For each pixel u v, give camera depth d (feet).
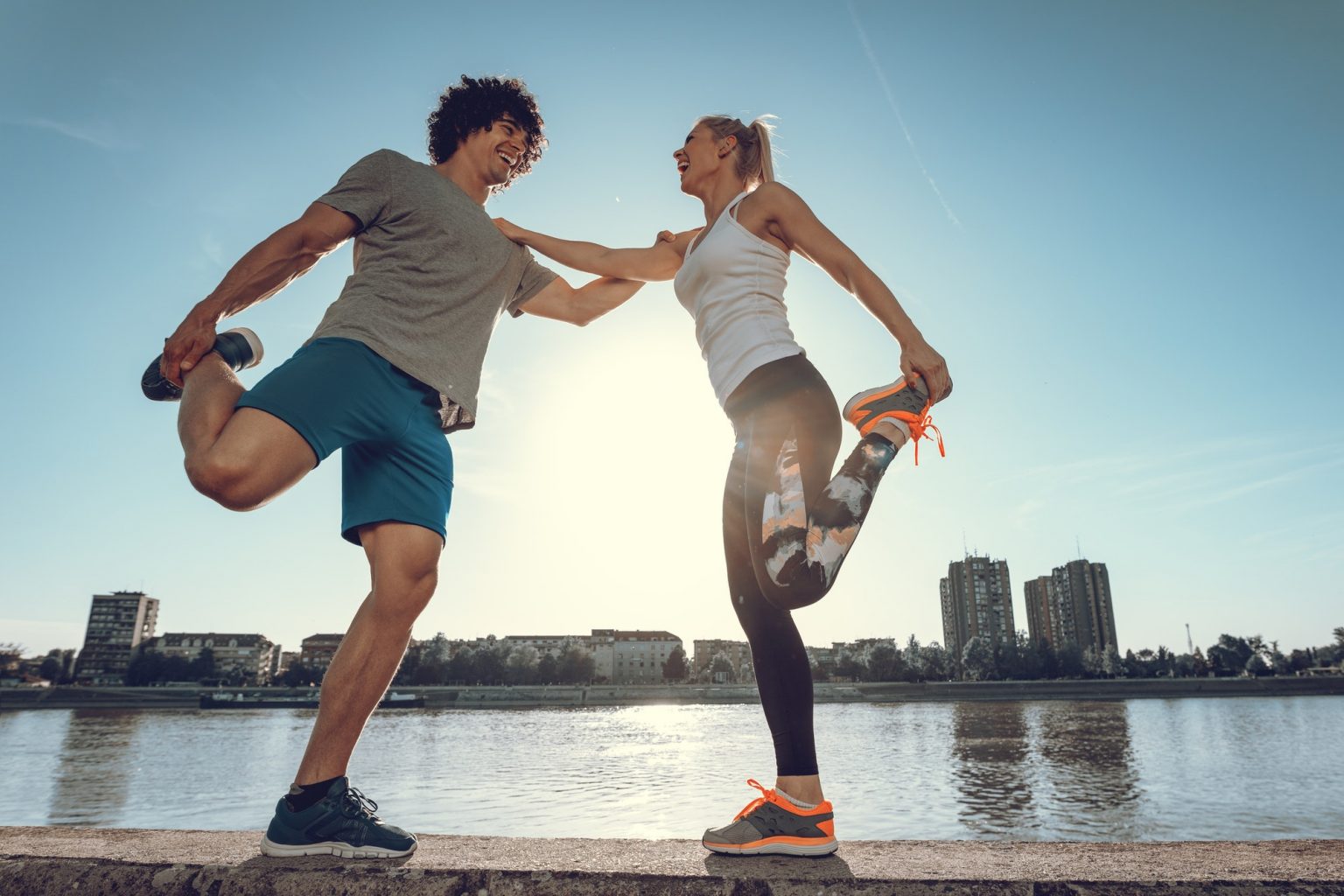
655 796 103.55
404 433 6.76
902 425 6.40
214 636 522.88
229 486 5.52
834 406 7.07
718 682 514.68
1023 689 390.42
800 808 5.91
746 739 200.75
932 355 6.45
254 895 4.96
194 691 398.83
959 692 384.06
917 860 5.51
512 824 84.38
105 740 204.85
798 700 6.34
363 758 157.89
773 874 4.89
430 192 7.27
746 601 6.73
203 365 6.06
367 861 5.44
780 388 6.82
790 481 6.41
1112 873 4.89
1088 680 396.98
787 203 7.30
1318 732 198.49
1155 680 398.83
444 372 6.95
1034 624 591.78
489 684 449.06
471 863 5.35
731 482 7.02
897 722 241.35
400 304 6.83
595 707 396.16
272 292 6.66
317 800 5.87
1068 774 123.03
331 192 6.92
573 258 9.07
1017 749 159.74
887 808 94.27
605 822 85.15
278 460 5.69
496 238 7.89
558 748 178.50
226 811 96.73
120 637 530.27
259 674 517.55
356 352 6.38
